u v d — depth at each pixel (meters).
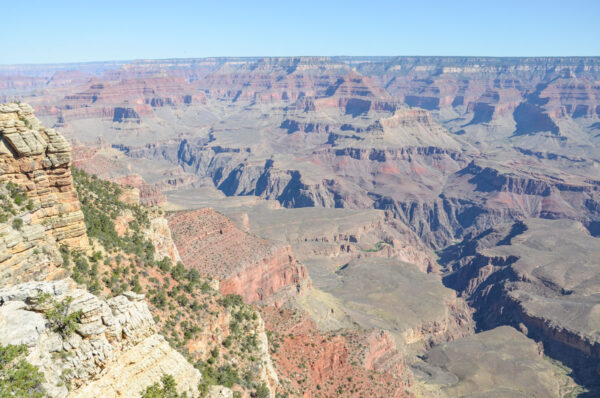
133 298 28.42
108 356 24.80
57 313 24.25
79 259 37.91
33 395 21.11
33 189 35.53
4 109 34.03
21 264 31.53
